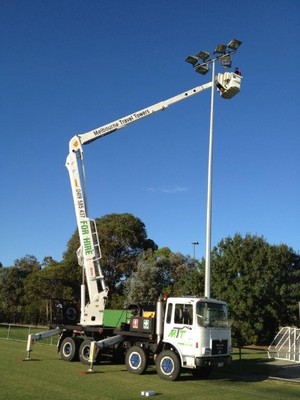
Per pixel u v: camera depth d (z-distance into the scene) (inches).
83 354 737.0
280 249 1152.2
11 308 2479.1
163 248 2263.8
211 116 809.5
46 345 1063.0
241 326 1051.3
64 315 807.7
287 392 546.0
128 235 2165.4
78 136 806.5
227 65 818.2
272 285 1091.9
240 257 1108.5
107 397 463.5
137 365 649.6
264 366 761.6
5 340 1176.8
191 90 863.1
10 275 2517.2
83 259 776.3
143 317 677.9
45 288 2084.2
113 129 827.4
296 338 861.8
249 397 501.0
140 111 842.8
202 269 1179.9
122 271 2148.1
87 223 778.2
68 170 800.9
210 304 628.1
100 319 746.2
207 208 777.6
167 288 1632.6
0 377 562.9
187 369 692.7
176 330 620.1
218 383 600.1
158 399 466.9
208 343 603.8
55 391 483.2
